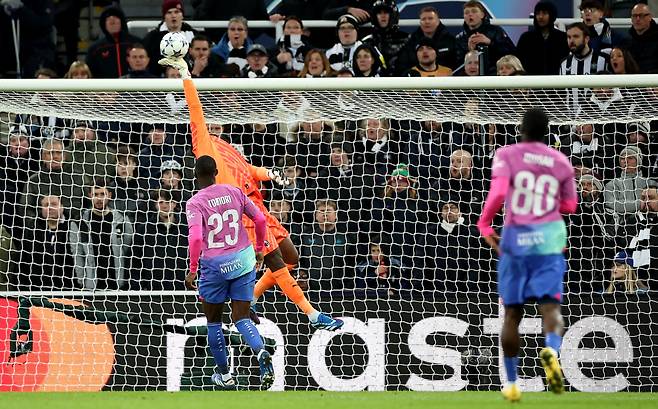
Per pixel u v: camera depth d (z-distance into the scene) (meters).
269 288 36.78
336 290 37.06
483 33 46.12
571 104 38.22
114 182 39.50
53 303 36.75
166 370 36.94
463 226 39.34
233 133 39.81
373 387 36.91
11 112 38.09
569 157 39.53
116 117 38.28
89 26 59.16
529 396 31.17
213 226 31.12
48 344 36.53
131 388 36.78
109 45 47.88
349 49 46.19
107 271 37.75
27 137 38.41
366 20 49.44
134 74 45.25
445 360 37.06
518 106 38.28
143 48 45.22
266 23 50.16
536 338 37.06
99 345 36.78
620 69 43.41
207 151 33.25
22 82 35.97
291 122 38.34
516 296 25.05
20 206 38.91
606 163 39.66
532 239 24.78
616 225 38.09
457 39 46.66
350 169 39.09
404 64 46.03
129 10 60.06
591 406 26.86
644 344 37.06
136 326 37.00
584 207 38.88
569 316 37.22
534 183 24.95
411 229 38.88
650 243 37.69
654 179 38.28
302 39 47.91
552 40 45.84
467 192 38.97
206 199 31.08
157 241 39.06
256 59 45.38
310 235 38.06
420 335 37.06
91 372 36.66
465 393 32.59
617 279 37.88
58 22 55.62
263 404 27.44
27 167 40.44
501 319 37.28
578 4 53.97
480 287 39.03
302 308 33.88
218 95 37.88
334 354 37.00
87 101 37.91
